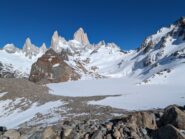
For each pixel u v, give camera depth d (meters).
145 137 16.36
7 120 53.97
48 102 62.78
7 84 79.62
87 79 158.50
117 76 194.62
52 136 17.33
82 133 17.27
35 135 17.44
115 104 58.69
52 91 91.25
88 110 48.66
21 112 58.53
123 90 101.56
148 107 53.00
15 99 69.06
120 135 16.38
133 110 47.91
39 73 144.25
